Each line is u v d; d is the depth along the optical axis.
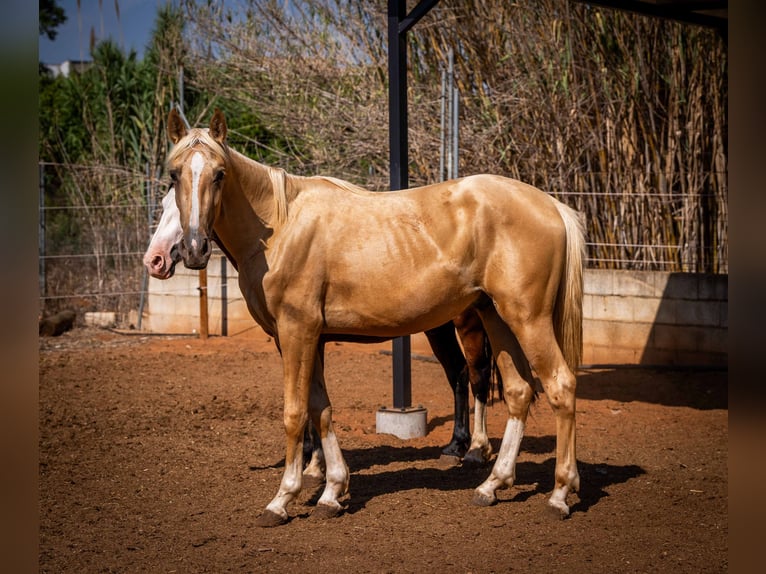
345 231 4.28
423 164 10.73
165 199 4.62
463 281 4.27
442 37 11.04
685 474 5.15
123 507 4.57
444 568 3.61
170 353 10.11
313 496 4.81
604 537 3.99
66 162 15.24
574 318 4.34
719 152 9.81
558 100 10.38
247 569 3.63
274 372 8.98
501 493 4.79
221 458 5.63
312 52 12.51
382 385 8.31
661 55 10.02
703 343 8.88
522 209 4.25
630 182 10.17
